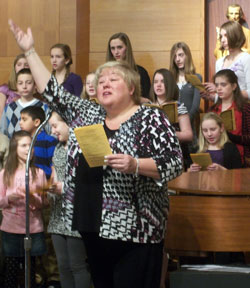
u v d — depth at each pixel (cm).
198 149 537
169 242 345
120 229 260
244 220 332
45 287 432
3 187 400
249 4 677
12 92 549
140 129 263
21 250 399
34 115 439
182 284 305
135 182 261
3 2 667
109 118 275
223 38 571
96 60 691
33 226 398
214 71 689
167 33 682
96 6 692
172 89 502
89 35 691
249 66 561
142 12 686
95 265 279
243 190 329
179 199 341
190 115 570
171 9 681
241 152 505
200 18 676
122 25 690
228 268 314
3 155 448
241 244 333
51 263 436
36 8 662
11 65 669
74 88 571
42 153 413
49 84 289
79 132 250
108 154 251
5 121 505
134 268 266
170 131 264
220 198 333
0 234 416
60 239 378
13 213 398
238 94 518
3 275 425
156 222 264
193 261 453
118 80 270
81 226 265
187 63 589
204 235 336
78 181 269
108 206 261
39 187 399
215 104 526
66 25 658
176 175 260
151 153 260
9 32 667
